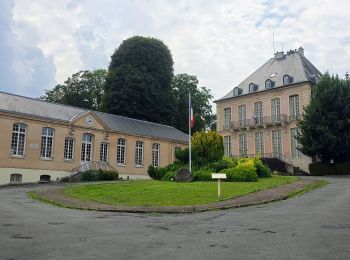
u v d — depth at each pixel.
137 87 55.34
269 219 12.12
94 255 7.52
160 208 15.44
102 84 64.44
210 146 30.03
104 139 41.72
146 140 46.53
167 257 7.34
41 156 36.03
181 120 65.00
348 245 8.19
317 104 39.31
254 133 51.69
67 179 35.56
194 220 12.47
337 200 16.88
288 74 49.81
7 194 23.00
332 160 39.72
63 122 37.75
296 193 19.95
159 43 59.00
